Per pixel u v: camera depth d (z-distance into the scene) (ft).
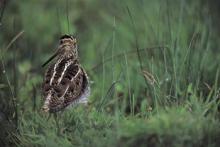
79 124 36.76
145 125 33.73
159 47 41.65
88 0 61.77
